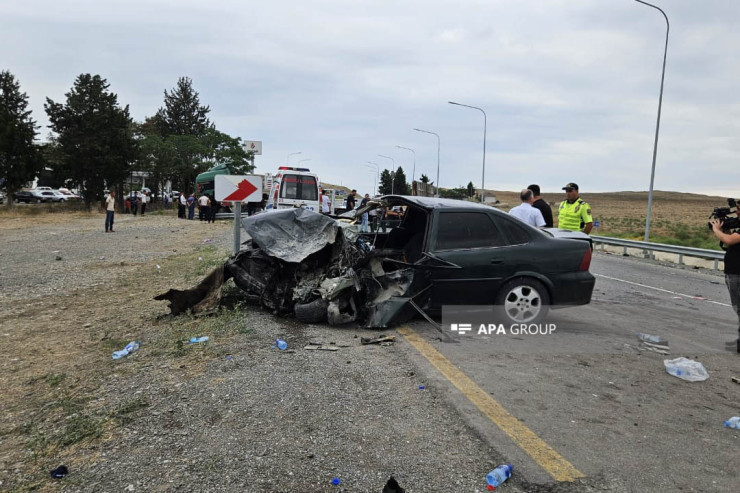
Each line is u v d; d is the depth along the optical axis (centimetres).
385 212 790
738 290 593
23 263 1290
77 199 5672
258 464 312
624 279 1220
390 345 562
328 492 284
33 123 7519
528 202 913
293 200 2459
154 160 5303
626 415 396
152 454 324
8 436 364
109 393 429
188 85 8606
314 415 379
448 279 631
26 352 568
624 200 16388
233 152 5731
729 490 295
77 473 306
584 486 295
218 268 699
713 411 409
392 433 354
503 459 323
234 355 516
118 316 721
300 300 650
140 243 1762
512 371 490
